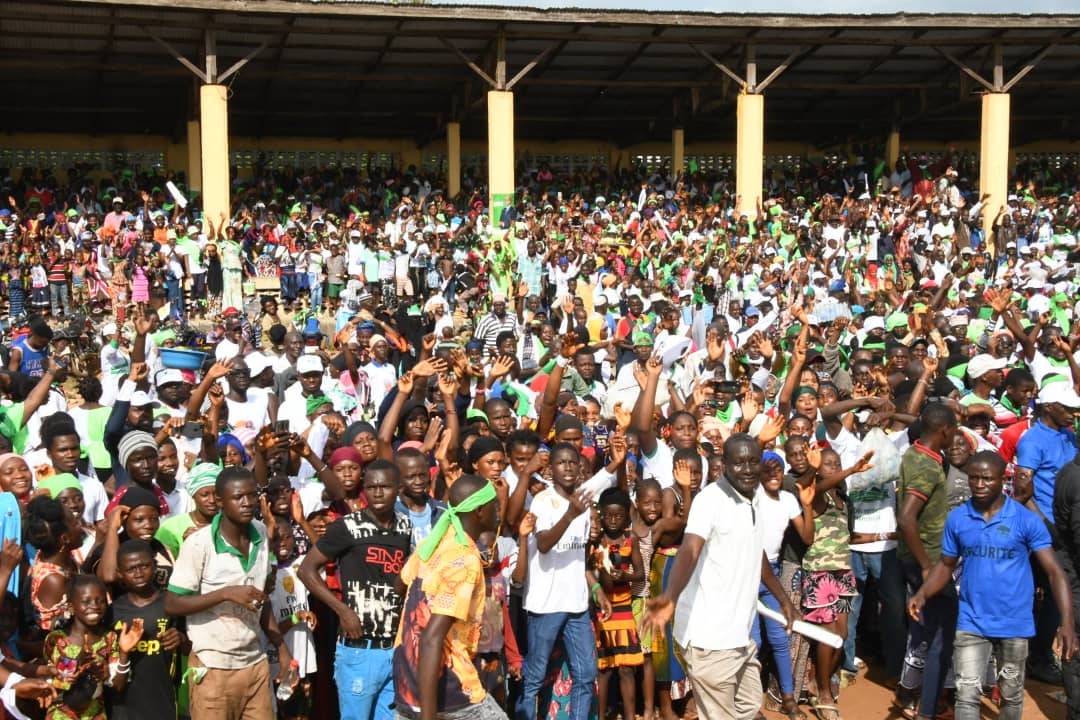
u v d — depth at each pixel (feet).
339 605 18.63
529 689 20.68
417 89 85.35
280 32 68.23
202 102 65.10
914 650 23.25
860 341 47.91
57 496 20.88
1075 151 106.63
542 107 92.94
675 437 25.12
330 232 72.84
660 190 88.74
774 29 72.95
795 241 76.23
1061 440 25.08
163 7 62.13
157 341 46.85
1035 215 83.92
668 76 85.61
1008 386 28.63
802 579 23.68
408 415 25.16
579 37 71.92
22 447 26.91
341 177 88.33
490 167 71.41
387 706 18.58
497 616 19.63
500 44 70.74
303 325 63.36
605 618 22.04
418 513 20.35
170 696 18.49
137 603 18.48
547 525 20.70
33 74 76.64
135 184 83.92
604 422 31.30
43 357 35.76
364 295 55.06
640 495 22.44
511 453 22.52
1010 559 20.43
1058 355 36.65
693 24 70.28
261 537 18.97
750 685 19.63
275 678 21.09
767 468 23.17
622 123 97.91
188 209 77.46
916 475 22.68
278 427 22.97
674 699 23.03
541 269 69.41
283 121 91.20
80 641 17.92
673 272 68.59
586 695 20.62
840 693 25.26
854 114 98.12
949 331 43.55
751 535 19.24
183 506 23.30
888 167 94.48
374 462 18.99
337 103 88.33
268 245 71.26
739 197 75.72
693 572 19.38
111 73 77.05
